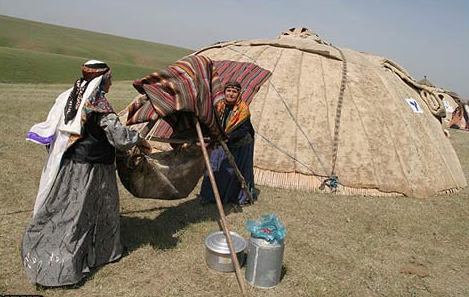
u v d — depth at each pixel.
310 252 4.75
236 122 5.29
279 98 7.49
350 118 7.31
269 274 3.87
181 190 4.61
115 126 3.57
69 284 3.60
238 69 6.57
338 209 6.21
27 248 3.63
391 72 9.18
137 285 3.78
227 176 5.80
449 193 7.65
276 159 7.01
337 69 7.99
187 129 4.61
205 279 3.96
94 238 3.84
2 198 5.41
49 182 3.58
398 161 7.18
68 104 3.65
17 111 11.60
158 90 4.17
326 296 3.90
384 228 5.71
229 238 3.95
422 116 8.41
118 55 62.91
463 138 17.38
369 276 4.38
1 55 36.16
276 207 6.03
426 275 4.54
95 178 3.73
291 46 8.44
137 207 5.53
